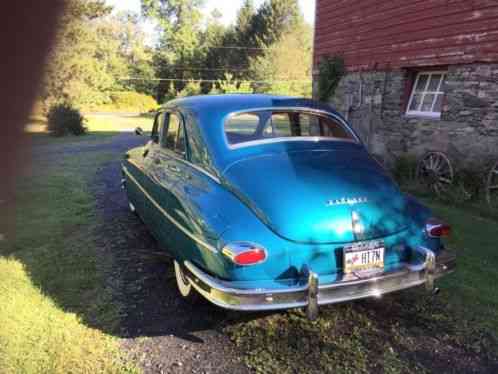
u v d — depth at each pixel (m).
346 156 3.20
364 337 2.72
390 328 2.82
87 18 21.05
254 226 2.47
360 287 2.52
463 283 3.44
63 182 7.27
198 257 2.60
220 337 2.72
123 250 4.13
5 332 2.67
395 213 2.77
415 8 7.81
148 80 44.56
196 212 2.66
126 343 2.63
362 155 3.31
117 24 37.59
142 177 4.04
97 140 15.33
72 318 2.88
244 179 2.75
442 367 2.43
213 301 2.44
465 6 6.80
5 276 3.47
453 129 7.22
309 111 3.52
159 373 2.36
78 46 19.86
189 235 2.69
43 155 10.79
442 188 6.56
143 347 2.60
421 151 7.92
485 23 6.50
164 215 3.21
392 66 8.54
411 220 2.83
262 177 2.75
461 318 2.94
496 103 6.45
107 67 34.19
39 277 3.48
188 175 3.13
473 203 5.93
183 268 2.87
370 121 9.27
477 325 2.85
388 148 8.77
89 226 4.85
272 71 40.31
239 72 45.62
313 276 2.37
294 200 2.59
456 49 7.02
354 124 9.85
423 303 3.14
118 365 2.42
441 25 7.29
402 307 3.08
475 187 6.28
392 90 8.62
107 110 35.44
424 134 7.82
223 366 2.43
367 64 9.27
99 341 2.64
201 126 3.19
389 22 8.50
